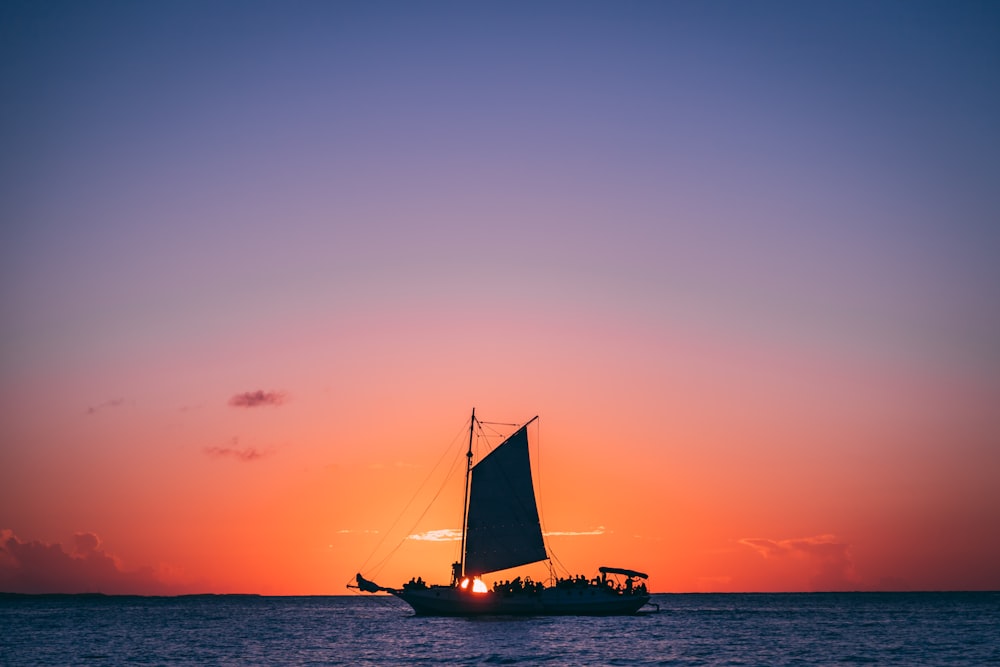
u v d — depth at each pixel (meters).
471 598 161.62
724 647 126.69
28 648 135.25
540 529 157.62
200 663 112.88
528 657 114.19
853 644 133.38
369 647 129.75
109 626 194.38
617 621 176.75
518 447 160.00
